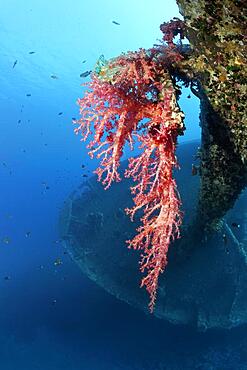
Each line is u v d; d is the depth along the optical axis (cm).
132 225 972
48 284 1309
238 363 923
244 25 229
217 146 445
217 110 337
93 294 1189
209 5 235
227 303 843
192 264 845
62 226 1112
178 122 269
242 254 864
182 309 847
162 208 288
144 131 282
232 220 950
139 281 888
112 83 278
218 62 273
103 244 988
